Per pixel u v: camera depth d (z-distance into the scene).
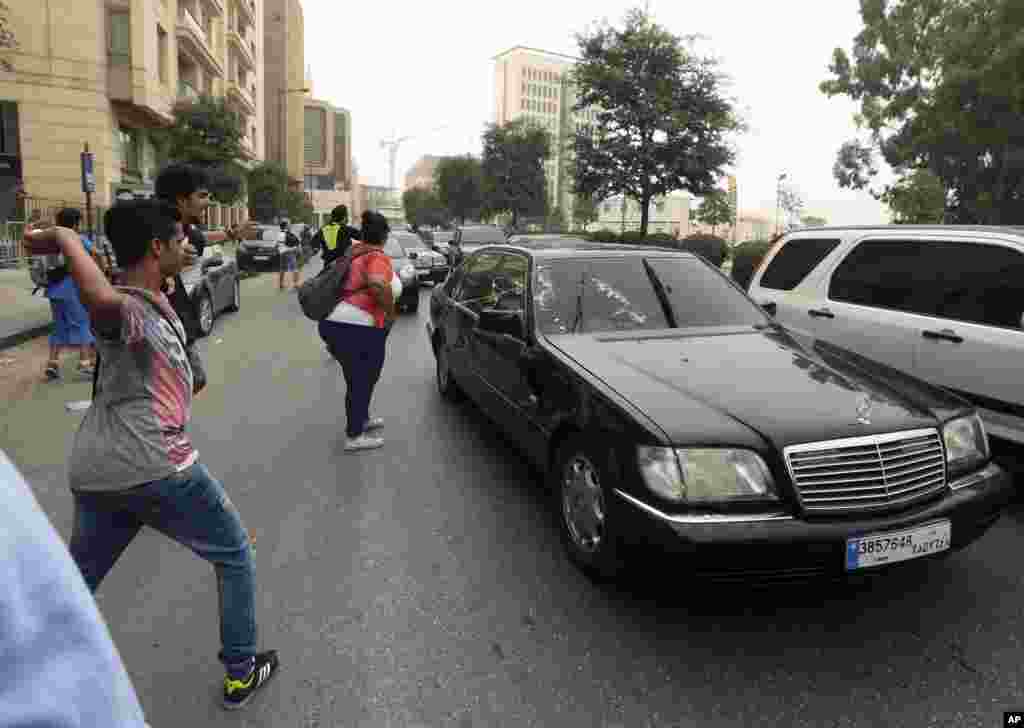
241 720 2.57
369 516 4.33
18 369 8.45
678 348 4.11
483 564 3.73
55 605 0.71
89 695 0.71
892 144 26.66
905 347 5.23
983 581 3.58
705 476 2.93
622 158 25.47
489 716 2.60
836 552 2.87
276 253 22.94
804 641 3.07
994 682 2.80
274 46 75.44
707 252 24.23
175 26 29.16
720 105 25.09
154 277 2.41
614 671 2.86
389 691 2.73
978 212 24.55
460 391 6.96
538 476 5.04
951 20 21.16
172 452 2.36
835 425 3.05
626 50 24.69
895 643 3.06
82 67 23.59
